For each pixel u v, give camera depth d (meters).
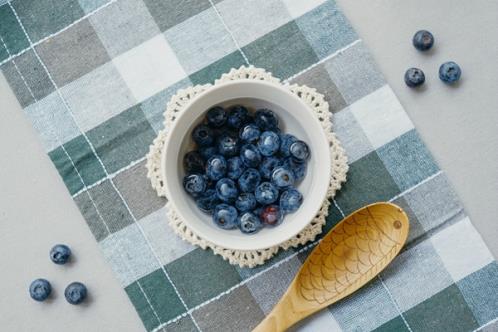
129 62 0.68
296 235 0.67
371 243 0.67
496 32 0.70
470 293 0.68
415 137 0.68
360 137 0.68
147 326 0.68
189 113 0.63
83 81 0.69
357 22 0.70
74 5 0.69
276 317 0.66
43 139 0.68
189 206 0.65
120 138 0.68
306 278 0.67
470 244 0.68
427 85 0.70
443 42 0.70
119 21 0.69
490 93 0.70
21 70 0.69
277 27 0.69
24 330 0.69
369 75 0.68
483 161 0.69
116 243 0.68
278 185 0.63
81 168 0.68
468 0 0.70
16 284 0.69
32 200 0.69
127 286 0.68
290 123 0.66
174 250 0.68
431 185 0.68
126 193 0.68
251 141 0.64
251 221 0.63
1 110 0.69
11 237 0.69
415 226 0.68
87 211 0.68
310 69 0.68
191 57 0.68
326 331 0.68
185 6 0.69
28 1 0.69
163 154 0.62
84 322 0.69
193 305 0.68
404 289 0.68
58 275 0.69
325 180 0.63
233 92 0.63
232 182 0.64
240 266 0.67
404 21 0.70
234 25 0.69
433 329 0.68
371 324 0.68
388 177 0.68
